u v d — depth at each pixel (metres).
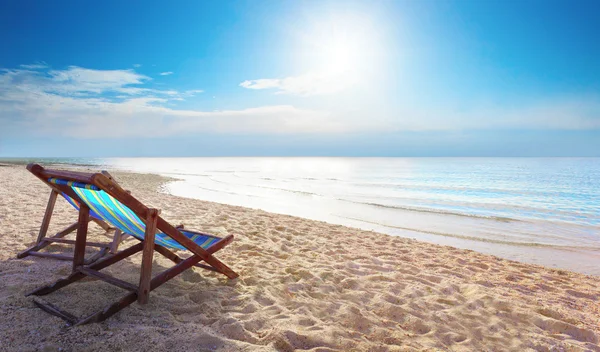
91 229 5.41
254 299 3.20
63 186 2.83
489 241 7.95
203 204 10.19
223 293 3.30
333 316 3.01
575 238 8.40
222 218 7.55
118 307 2.60
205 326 2.61
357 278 4.08
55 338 2.25
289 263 4.53
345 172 47.03
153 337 2.35
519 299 3.81
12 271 3.46
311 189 20.61
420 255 5.69
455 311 3.32
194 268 3.92
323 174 41.34
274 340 2.46
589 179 32.22
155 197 11.63
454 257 5.72
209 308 2.92
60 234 4.40
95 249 4.47
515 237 8.44
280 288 3.54
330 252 5.34
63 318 2.51
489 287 4.24
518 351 2.69
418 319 3.07
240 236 5.93
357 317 3.01
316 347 2.46
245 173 42.38
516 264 5.65
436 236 8.37
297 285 3.66
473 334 2.92
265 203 13.53
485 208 13.66
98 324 2.46
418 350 2.56
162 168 55.25
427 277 4.36
